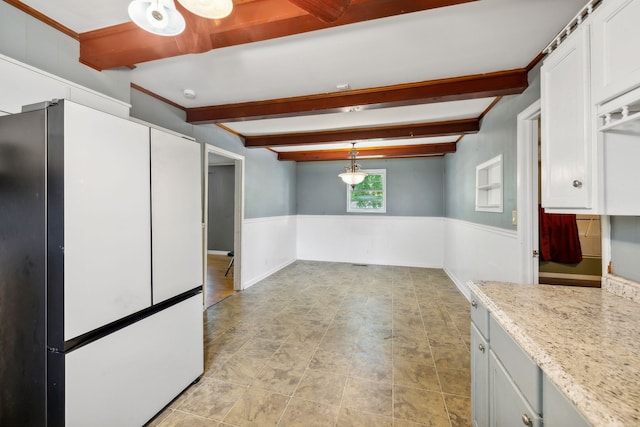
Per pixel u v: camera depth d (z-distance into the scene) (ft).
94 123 4.31
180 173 5.97
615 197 3.67
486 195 10.94
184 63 7.13
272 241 17.37
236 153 13.73
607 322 3.45
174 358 5.88
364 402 5.90
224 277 16.16
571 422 2.34
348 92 8.77
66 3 5.13
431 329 9.37
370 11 4.52
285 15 4.72
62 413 3.98
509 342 3.53
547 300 4.21
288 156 18.35
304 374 6.86
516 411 3.28
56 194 3.96
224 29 5.03
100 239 4.41
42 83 5.41
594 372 2.46
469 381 6.59
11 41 5.08
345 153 17.75
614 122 3.41
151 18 3.63
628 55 3.18
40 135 4.07
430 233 19.07
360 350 8.00
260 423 5.34
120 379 4.75
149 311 5.36
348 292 13.50
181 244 5.99
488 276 10.12
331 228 20.89
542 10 5.11
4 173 4.34
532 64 6.97
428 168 19.11
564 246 9.57
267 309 11.25
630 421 1.95
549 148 4.71
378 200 20.03
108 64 6.42
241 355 7.73
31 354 4.18
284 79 7.97
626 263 4.40
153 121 9.02
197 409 5.69
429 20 5.41
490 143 10.11
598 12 3.59
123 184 4.76
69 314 4.00
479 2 4.91
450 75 7.64
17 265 4.26
